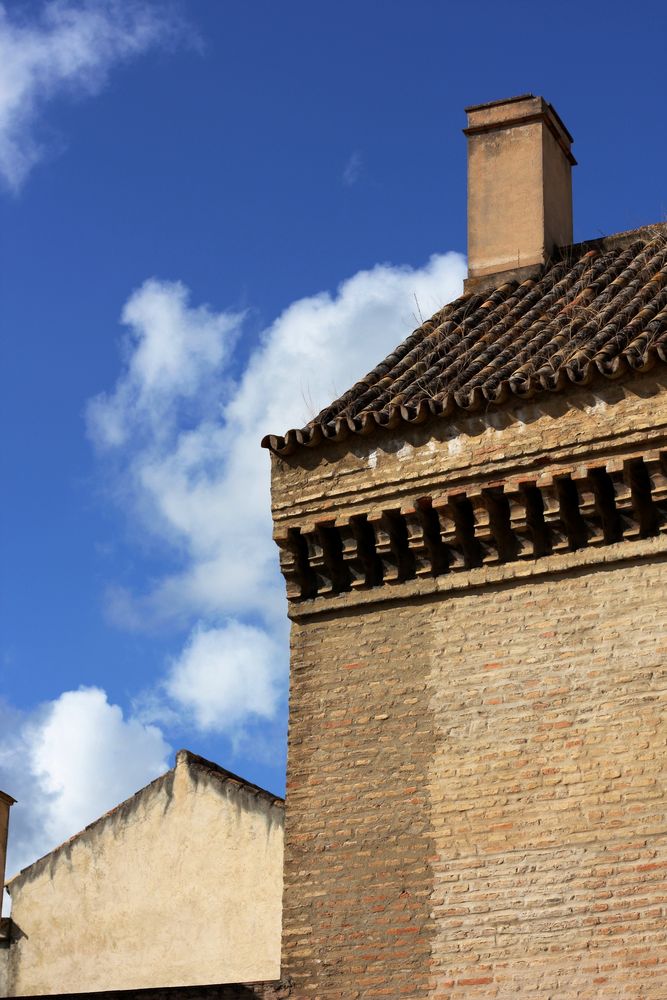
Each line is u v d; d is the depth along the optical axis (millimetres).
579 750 20047
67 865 28109
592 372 20625
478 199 25672
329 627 21812
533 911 19688
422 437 21516
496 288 25016
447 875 20203
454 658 21016
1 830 27844
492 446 21078
